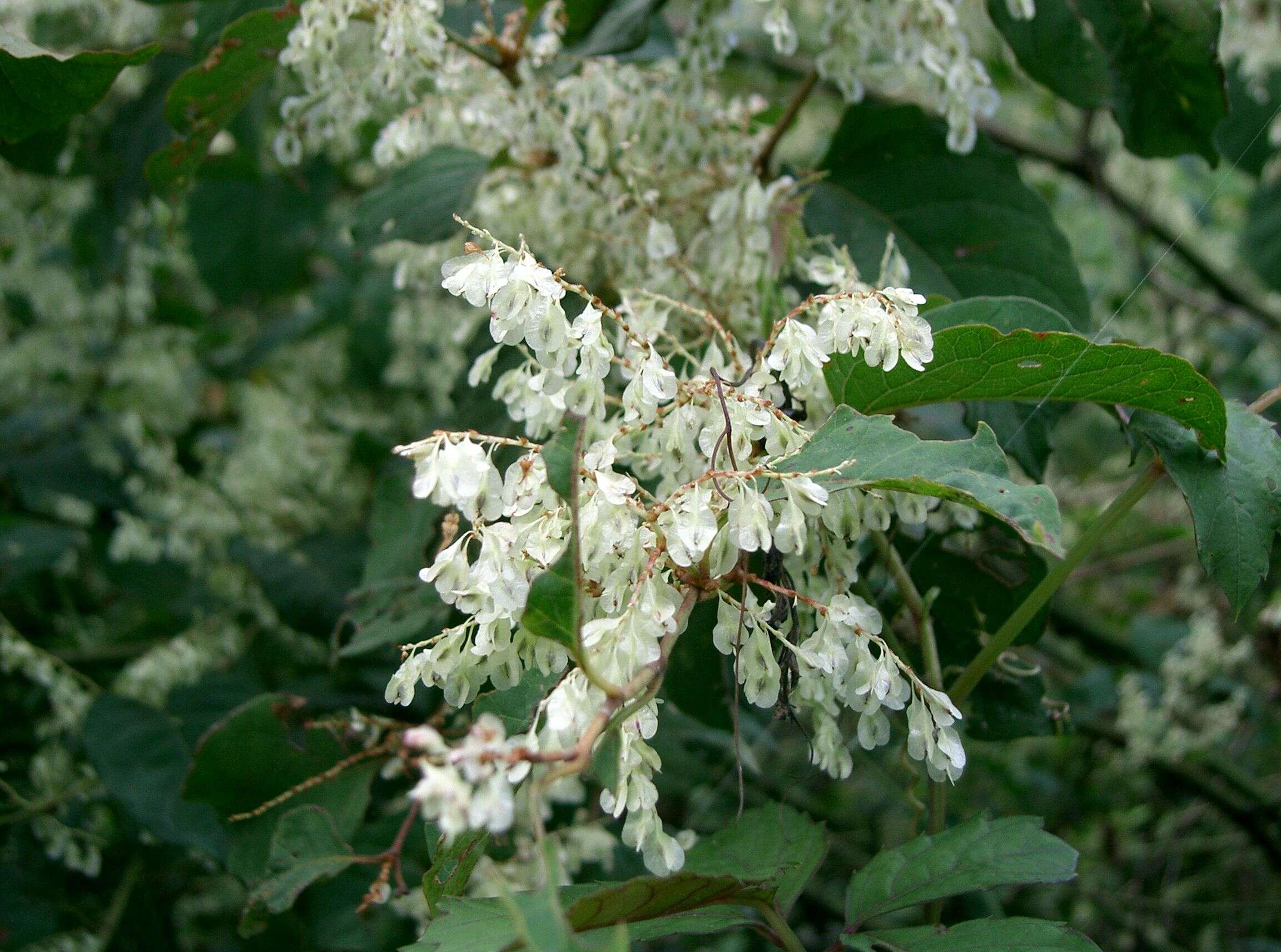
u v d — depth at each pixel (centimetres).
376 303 73
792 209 32
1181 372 24
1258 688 63
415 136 35
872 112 36
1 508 62
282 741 34
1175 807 61
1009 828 26
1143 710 55
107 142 51
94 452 61
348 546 52
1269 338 69
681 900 22
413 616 34
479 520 22
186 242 69
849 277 31
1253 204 74
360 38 36
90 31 55
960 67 32
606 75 34
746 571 23
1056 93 37
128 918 46
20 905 44
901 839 56
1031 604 28
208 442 64
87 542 61
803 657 22
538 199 37
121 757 41
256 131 49
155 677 48
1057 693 59
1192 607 64
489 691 27
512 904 17
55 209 61
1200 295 73
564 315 23
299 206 67
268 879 30
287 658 52
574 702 20
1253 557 25
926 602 28
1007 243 35
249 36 33
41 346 66
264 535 58
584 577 22
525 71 35
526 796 35
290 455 62
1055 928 23
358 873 36
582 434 20
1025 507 21
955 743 22
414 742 18
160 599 58
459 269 23
